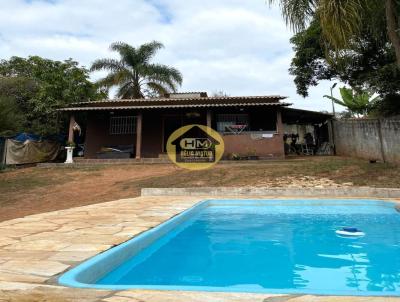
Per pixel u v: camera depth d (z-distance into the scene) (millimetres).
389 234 5164
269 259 3779
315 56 16750
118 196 10062
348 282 2928
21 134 17750
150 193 9547
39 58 23094
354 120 15617
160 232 4438
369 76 14211
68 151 16156
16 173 14148
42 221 4965
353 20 7328
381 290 2699
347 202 7672
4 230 4180
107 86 23172
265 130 17250
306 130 23812
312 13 8289
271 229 5629
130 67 23781
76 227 4418
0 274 2322
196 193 9344
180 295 1893
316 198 8211
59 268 2490
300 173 11148
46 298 1820
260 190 9008
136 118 17938
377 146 13016
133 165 15102
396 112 15367
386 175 10008
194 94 19047
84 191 10922
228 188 9219
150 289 2031
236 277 3105
